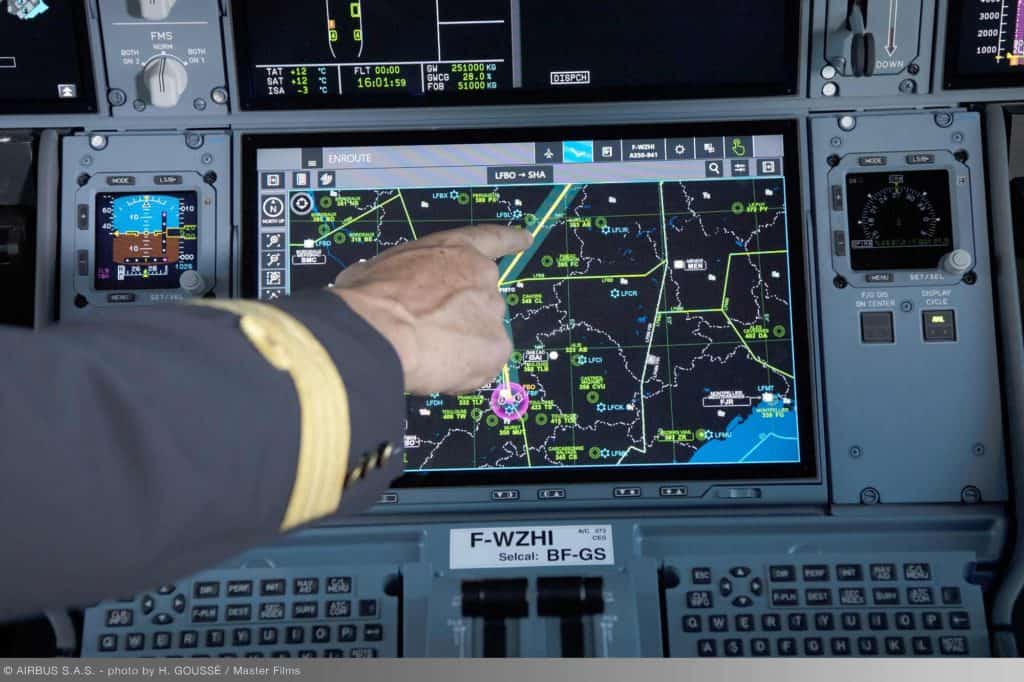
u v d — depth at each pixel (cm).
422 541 249
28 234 266
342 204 265
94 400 74
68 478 70
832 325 258
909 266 260
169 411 77
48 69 263
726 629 233
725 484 253
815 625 233
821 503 253
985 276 260
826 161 264
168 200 265
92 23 262
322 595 239
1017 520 247
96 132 267
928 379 255
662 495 253
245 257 263
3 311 266
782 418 256
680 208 265
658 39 262
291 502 90
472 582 237
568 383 258
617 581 238
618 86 265
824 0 263
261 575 240
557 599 235
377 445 98
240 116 266
